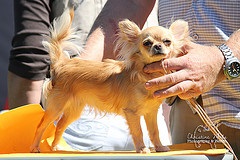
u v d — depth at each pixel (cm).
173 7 326
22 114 270
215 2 308
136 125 264
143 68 259
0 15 669
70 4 401
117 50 311
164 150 267
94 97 277
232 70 269
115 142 354
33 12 418
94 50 321
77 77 277
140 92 262
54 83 282
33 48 416
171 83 249
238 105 305
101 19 337
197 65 258
